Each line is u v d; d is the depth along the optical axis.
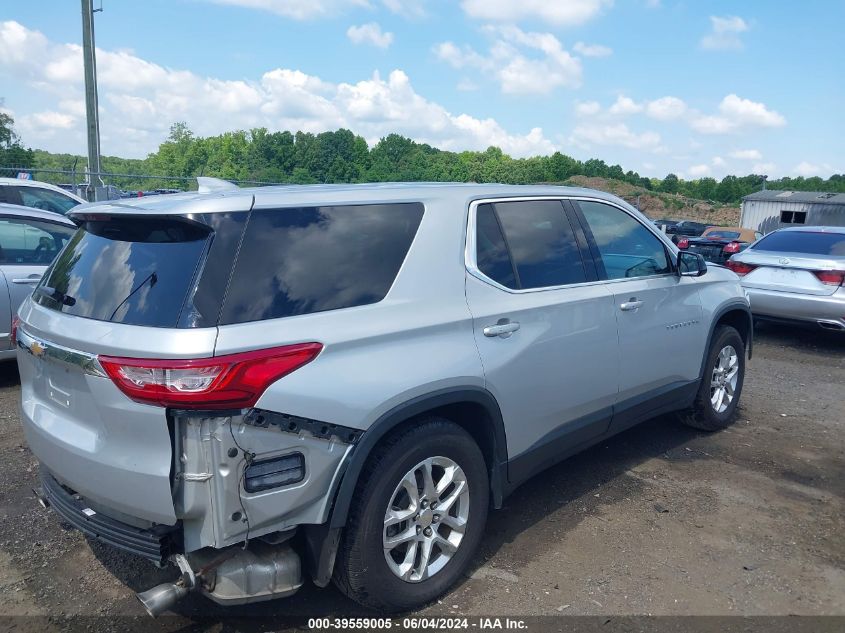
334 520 2.84
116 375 2.54
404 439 3.06
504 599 3.33
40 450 3.04
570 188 4.41
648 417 4.84
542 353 3.74
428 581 3.24
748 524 4.12
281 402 2.62
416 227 3.32
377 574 3.01
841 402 6.71
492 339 3.46
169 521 2.56
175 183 26.98
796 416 6.23
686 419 5.67
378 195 3.27
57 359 2.82
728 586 3.47
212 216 2.72
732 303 5.54
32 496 4.26
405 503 3.17
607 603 3.31
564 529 4.03
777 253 9.34
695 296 5.11
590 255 4.27
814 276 8.79
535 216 4.01
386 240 3.19
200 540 2.60
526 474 3.82
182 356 2.47
